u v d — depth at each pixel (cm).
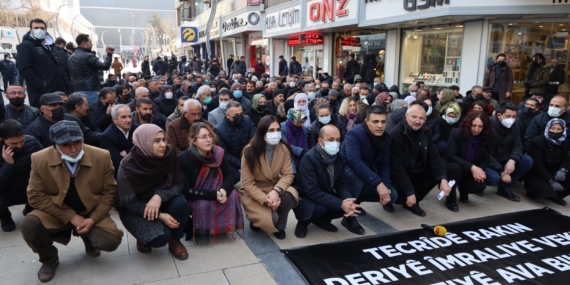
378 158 417
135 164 313
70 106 485
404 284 302
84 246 362
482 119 451
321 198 372
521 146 494
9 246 362
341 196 390
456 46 976
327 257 341
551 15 818
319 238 387
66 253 349
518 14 799
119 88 700
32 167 299
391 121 509
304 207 381
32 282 304
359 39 1330
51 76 580
